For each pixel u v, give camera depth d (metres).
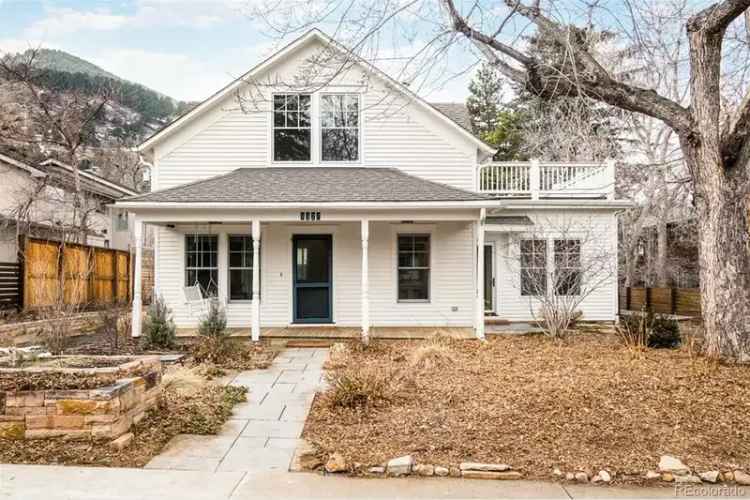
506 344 9.94
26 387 4.70
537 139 20.53
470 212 10.76
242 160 12.76
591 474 4.16
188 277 12.55
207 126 12.72
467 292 12.76
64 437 4.62
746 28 8.62
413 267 12.80
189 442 4.89
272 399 6.43
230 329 12.16
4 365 5.66
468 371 7.46
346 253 12.65
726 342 8.02
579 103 9.28
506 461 4.39
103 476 4.06
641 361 7.98
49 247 13.28
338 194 10.76
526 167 13.84
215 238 12.59
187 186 11.33
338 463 4.27
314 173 12.42
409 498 3.78
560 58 7.62
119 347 9.52
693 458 4.48
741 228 8.12
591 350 9.17
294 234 12.62
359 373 6.67
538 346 9.72
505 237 13.71
